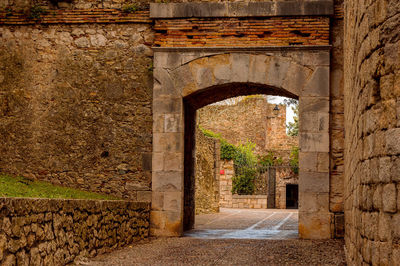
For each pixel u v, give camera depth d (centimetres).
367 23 379
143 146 930
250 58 899
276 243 796
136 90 941
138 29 947
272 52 894
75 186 938
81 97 952
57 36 963
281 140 3359
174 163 907
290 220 1485
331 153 880
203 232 1002
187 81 913
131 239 787
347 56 670
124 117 940
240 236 916
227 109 3453
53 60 961
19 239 407
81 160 941
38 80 961
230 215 1755
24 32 969
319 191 865
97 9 951
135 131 934
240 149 2744
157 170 909
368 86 375
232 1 904
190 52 914
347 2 657
